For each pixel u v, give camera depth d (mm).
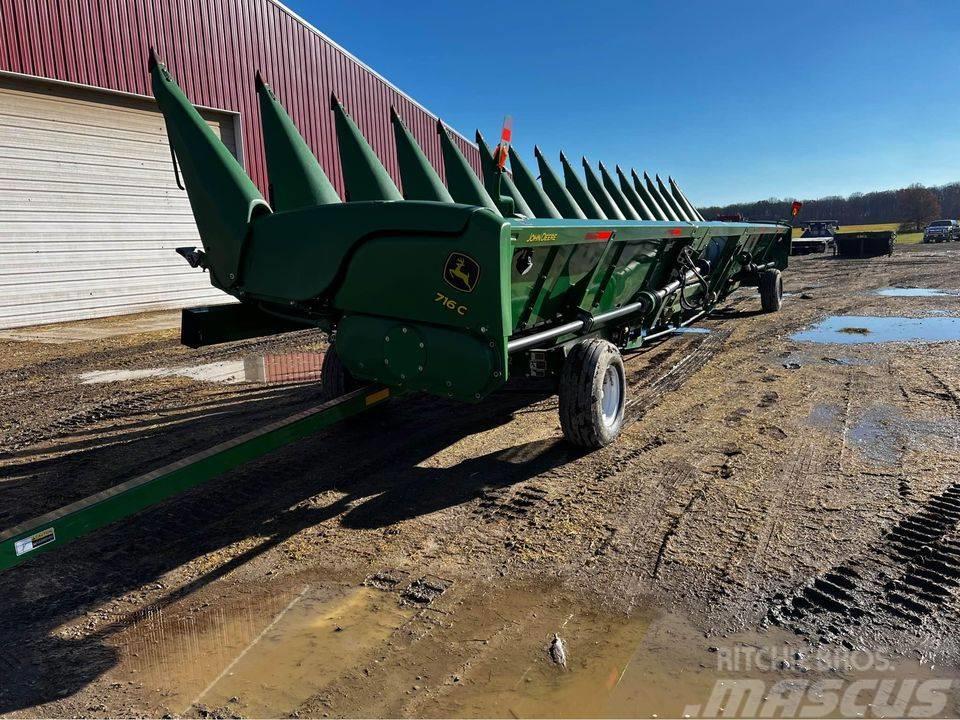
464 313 3605
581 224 4391
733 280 11648
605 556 3295
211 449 3215
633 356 8328
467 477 4391
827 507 3740
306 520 3801
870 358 7723
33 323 12477
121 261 13914
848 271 20891
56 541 2512
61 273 12867
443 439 5203
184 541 3584
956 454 4504
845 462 4430
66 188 12797
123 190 13797
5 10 11422
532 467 4539
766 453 4660
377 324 3947
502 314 3512
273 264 4078
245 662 2580
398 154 5039
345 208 3748
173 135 4426
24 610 2965
